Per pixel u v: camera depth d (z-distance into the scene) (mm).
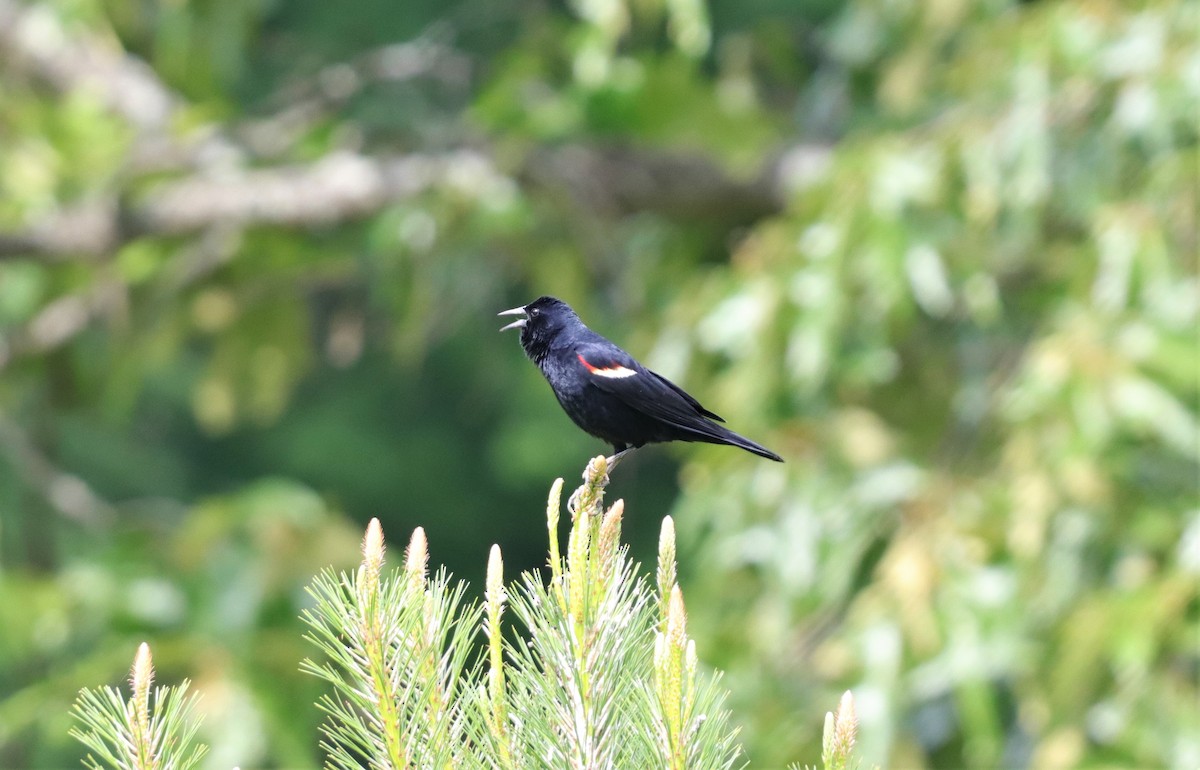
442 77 16781
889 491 11453
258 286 16328
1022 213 11562
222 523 13555
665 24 18125
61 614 13305
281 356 17016
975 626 10188
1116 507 10688
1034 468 10406
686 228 16438
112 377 16547
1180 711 9648
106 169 15062
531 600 3570
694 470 12203
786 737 10484
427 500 26219
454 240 14500
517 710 3520
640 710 3396
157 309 16031
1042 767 9789
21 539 17688
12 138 15398
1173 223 11008
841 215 11062
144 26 17438
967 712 9859
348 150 15680
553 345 7594
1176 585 9648
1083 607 10219
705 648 11531
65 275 16641
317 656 12359
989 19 13047
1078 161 11500
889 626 10312
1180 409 9867
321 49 18938
